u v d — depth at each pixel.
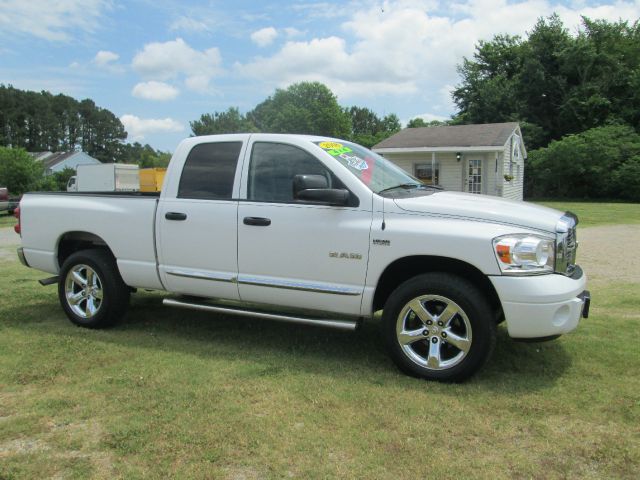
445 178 24.98
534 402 3.65
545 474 2.83
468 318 3.90
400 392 3.82
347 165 4.52
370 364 4.42
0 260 10.15
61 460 2.96
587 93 37.56
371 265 4.20
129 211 5.20
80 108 135.88
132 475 2.81
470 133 25.36
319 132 63.78
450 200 4.33
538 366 4.33
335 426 3.32
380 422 3.37
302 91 66.62
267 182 4.67
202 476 2.80
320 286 4.39
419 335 4.07
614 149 30.17
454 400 3.69
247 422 3.36
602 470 2.87
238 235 4.68
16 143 112.88
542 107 40.25
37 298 6.84
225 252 4.76
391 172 5.00
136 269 5.19
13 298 6.82
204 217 4.83
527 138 37.78
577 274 4.20
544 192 34.16
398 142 25.75
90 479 2.78
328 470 2.85
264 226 4.57
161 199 5.08
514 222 3.95
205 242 4.84
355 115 103.00
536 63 39.25
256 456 2.98
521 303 3.79
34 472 2.84
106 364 4.41
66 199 5.62
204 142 5.02
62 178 42.41
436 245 3.99
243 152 4.82
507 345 4.83
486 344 3.88
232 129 74.81
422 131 27.08
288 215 4.49
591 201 30.66
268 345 4.94
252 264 4.65
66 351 4.72
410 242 4.06
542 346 4.80
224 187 4.82
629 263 9.03
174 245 4.98
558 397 3.74
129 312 6.14
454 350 4.11
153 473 2.83
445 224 4.03
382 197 4.27
